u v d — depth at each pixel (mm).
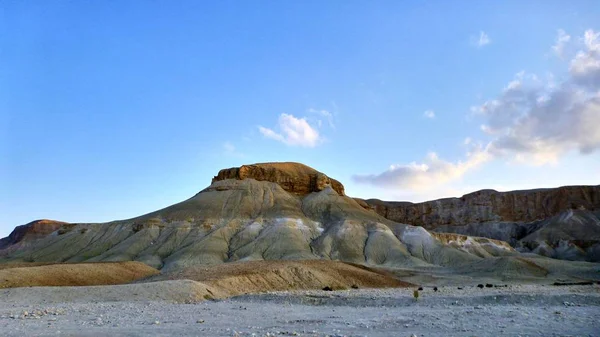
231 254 178500
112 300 49906
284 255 175125
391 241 187500
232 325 29219
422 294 60531
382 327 27938
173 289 54781
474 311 36938
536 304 43875
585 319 31078
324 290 70188
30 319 32375
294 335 23922
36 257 199750
